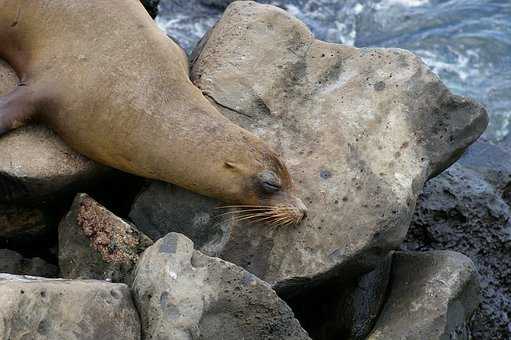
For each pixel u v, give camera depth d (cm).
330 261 1627
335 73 1834
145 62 1736
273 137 1755
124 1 1809
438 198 1997
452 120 1772
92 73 1719
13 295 1276
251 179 1661
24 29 1794
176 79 1739
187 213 1700
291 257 1642
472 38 2914
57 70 1734
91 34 1759
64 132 1714
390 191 1656
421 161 1719
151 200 1719
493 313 1858
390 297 1703
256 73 1812
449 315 1598
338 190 1675
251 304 1435
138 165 1706
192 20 2798
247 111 1781
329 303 1762
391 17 2992
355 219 1642
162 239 1474
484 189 2014
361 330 1703
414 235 1977
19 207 1738
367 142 1722
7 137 1702
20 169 1666
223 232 1662
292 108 1789
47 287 1321
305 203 1672
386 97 1766
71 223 1641
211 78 1806
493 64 2838
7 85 1788
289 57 1841
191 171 1677
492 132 2602
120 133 1697
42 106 1714
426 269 1683
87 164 1723
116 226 1602
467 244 1962
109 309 1374
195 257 1453
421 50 2864
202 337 1403
